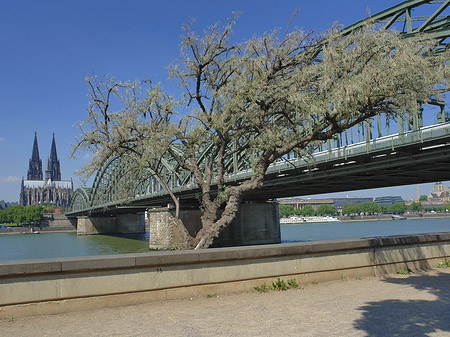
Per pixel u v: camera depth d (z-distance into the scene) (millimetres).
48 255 63500
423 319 8180
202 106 20125
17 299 8609
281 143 17875
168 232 59688
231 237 61406
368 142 31703
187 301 10086
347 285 12023
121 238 107312
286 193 57438
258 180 17688
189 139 19766
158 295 10031
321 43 17922
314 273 12352
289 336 7203
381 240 13898
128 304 9664
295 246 11969
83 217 134625
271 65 18328
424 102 15812
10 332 7668
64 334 7523
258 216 64375
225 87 18906
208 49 19312
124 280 9688
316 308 9312
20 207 193250
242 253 11078
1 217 191500
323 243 12570
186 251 10609
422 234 15422
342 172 36875
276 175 42469
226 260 10914
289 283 11695
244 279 11148
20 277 8680
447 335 7109
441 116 28312
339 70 15633
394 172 36875
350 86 14094
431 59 15375
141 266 9836
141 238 105312
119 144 19859
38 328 7918
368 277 13297
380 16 32531
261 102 18234
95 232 134750
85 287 9258
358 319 8289
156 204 73875
